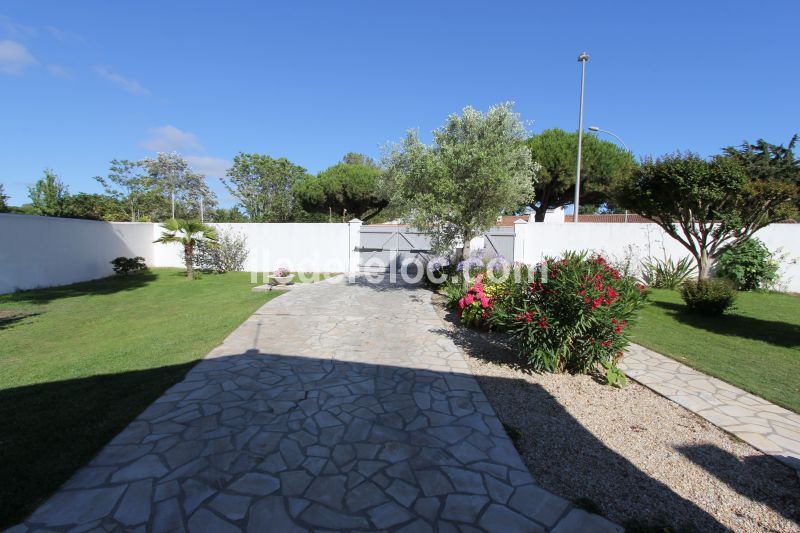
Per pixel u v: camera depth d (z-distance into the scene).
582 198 19.83
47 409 3.30
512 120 8.28
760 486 2.42
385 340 5.56
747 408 3.46
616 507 2.22
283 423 3.13
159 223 15.62
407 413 3.34
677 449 2.83
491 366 4.53
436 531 2.01
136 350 5.00
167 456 2.65
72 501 2.19
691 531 2.04
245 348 5.12
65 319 6.95
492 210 8.16
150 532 1.98
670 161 6.99
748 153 11.11
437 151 8.57
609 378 3.93
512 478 2.46
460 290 7.48
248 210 31.23
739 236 7.16
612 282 3.92
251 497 2.25
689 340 5.52
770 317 6.96
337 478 2.44
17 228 9.92
